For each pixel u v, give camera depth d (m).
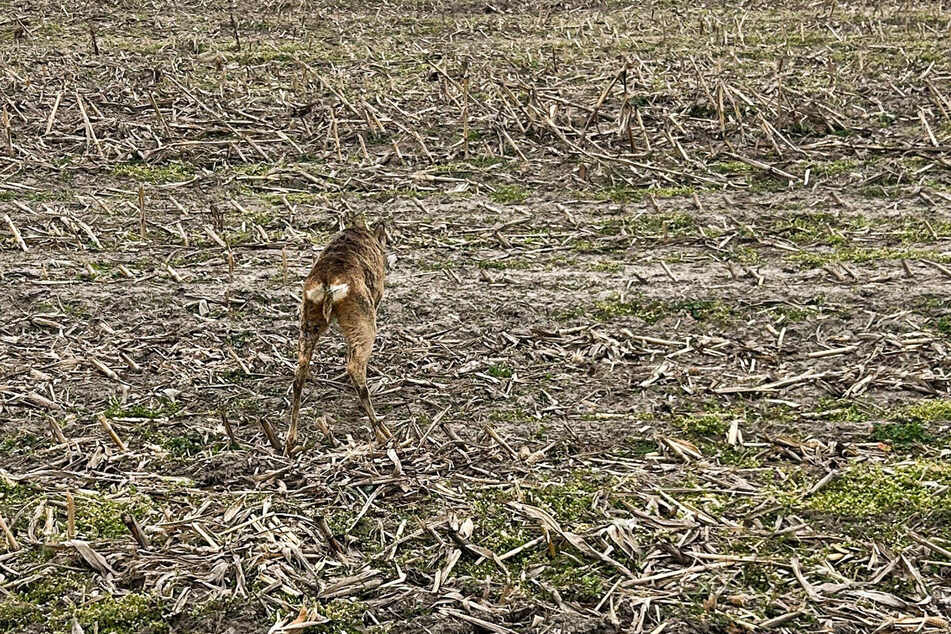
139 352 13.70
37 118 22.69
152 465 11.26
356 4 35.09
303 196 19.47
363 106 22.83
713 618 9.04
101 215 18.47
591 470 11.20
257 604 9.11
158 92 24.64
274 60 27.98
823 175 20.16
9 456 11.35
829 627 8.90
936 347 13.59
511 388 12.91
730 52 28.03
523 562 9.78
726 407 12.51
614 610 9.08
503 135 21.78
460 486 10.88
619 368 13.45
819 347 13.84
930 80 25.00
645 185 19.94
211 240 17.42
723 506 10.56
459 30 31.19
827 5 34.16
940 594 9.30
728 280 15.96
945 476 10.91
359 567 9.62
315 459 11.30
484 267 16.62
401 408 12.45
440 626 8.92
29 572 9.47
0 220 17.78
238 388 12.87
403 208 19.02
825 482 10.85
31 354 13.55
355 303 11.35
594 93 24.52
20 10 32.94
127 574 9.42
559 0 35.78
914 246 17.11
